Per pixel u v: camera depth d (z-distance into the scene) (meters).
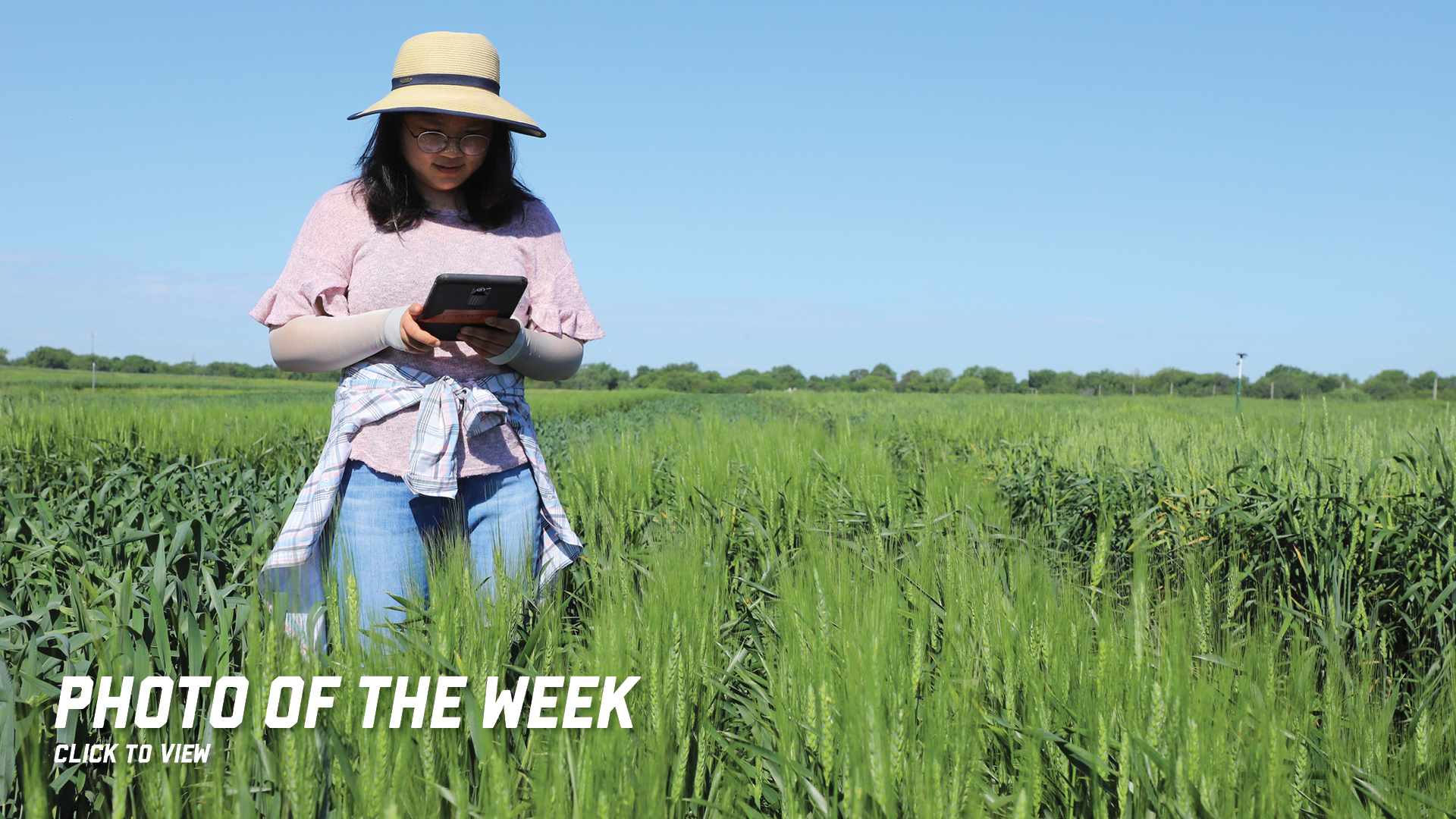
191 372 133.38
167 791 1.40
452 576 2.05
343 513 2.38
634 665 1.80
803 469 4.70
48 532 3.71
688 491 4.42
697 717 1.93
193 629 1.91
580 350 2.69
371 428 2.36
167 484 4.77
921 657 1.85
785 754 1.66
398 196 2.42
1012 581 2.34
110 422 8.21
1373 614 3.06
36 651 2.25
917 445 10.66
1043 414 14.77
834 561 2.55
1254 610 3.12
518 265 2.53
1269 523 3.74
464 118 2.34
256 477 5.45
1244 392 80.69
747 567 3.59
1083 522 4.90
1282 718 1.69
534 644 2.08
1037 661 1.90
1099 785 1.55
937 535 2.96
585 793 1.39
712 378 127.94
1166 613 2.04
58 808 1.87
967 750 1.59
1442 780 1.73
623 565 2.57
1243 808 1.48
